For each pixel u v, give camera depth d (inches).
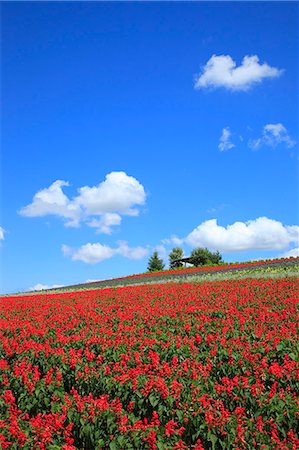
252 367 389.4
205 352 435.2
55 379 405.1
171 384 350.0
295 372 364.8
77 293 1149.1
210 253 2659.9
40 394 380.2
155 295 925.2
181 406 327.3
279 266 1390.3
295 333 486.9
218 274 1371.8
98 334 537.6
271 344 438.3
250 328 522.6
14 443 302.8
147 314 666.8
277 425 310.0
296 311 618.5
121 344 474.0
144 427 305.3
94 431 316.5
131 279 1854.1
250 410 337.7
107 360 441.4
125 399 362.3
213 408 321.7
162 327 571.8
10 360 497.4
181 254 2928.2
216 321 575.8
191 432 315.3
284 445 284.7
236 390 350.6
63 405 346.3
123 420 311.1
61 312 796.6
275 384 351.3
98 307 820.0
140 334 528.1
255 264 1776.6
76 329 603.8
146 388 349.1
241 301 724.0
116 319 653.9
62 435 327.3
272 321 557.3
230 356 411.8
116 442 295.7
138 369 394.3
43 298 1089.4
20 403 379.9
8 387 411.5
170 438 304.5
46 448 299.0
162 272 2114.9
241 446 291.3
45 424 320.8
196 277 1322.6
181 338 510.3
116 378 377.4
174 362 408.8
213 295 847.7
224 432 297.9
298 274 1043.3
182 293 918.4
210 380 366.6
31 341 522.9
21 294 1690.5
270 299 733.9
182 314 647.1
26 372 415.5
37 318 724.7
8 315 814.5
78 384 411.5
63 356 447.2
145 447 294.2
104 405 332.2
